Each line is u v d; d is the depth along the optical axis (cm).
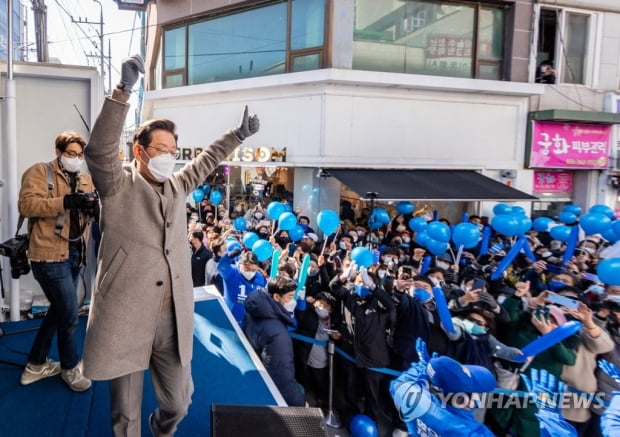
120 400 189
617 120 1116
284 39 1028
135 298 171
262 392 295
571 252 739
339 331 500
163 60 1252
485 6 1066
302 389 484
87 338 174
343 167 974
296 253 666
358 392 491
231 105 1099
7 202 358
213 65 1155
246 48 1093
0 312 364
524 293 509
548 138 1116
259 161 1028
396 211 1093
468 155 1078
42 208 235
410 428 345
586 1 1111
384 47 995
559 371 409
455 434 306
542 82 1125
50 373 284
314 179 992
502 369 426
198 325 377
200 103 1158
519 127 1112
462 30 1057
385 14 988
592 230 754
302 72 951
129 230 171
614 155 1160
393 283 503
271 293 448
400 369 462
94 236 354
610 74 1167
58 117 384
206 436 251
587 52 1149
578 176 1191
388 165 1008
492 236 927
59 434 237
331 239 873
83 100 388
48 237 249
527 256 730
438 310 446
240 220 898
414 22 1013
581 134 1140
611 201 1184
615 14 1147
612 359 412
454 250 856
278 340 416
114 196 169
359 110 978
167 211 178
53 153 385
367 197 825
